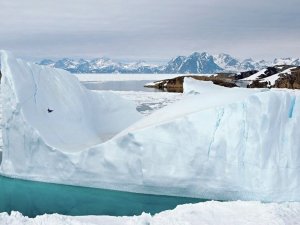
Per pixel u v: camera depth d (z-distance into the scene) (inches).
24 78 572.1
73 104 639.8
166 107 573.9
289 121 461.4
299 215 358.3
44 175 538.3
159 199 482.3
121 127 706.8
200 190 472.7
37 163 541.0
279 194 442.0
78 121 629.9
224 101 517.3
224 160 462.6
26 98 559.5
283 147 454.0
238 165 457.4
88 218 367.9
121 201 478.9
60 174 527.2
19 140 551.5
